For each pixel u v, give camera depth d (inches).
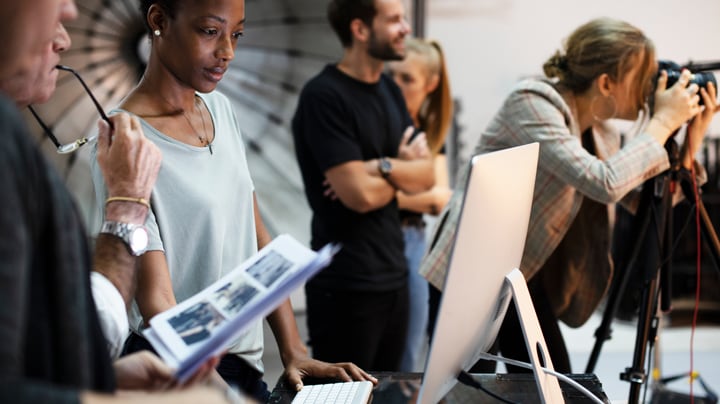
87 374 29.2
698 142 83.3
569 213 83.2
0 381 24.1
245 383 62.6
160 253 55.3
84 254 30.5
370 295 101.8
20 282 25.5
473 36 166.9
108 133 46.3
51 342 28.3
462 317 44.7
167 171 57.6
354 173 102.4
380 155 107.5
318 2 159.3
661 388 102.2
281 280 42.8
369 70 107.6
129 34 151.5
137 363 40.7
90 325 30.5
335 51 160.1
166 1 57.0
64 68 45.5
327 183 104.8
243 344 62.3
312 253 44.6
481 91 168.1
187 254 58.5
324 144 103.6
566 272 90.1
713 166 161.8
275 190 161.3
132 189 45.1
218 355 39.8
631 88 82.7
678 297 171.2
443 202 132.0
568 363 87.0
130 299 44.8
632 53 81.2
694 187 83.4
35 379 27.8
